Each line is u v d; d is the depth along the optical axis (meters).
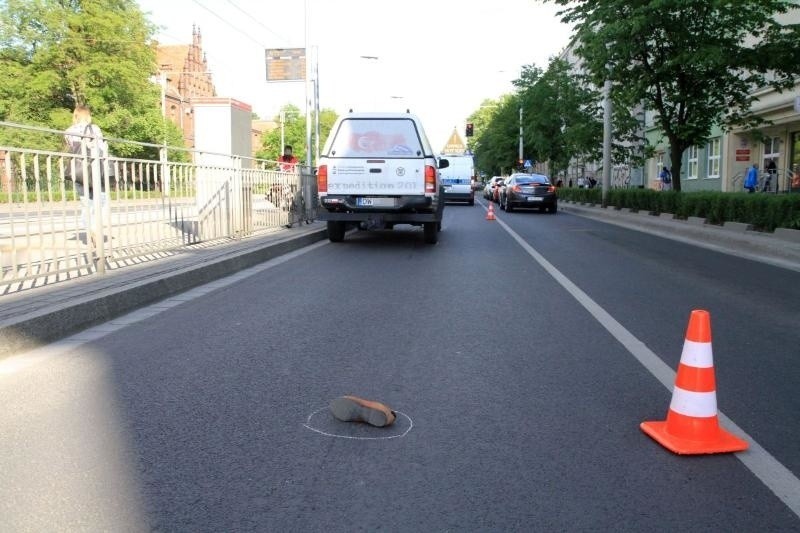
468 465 3.64
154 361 5.51
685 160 38.25
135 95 52.62
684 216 21.42
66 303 6.59
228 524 3.01
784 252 12.87
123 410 4.40
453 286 9.34
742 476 3.53
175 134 68.19
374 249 13.94
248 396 4.70
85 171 8.14
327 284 9.41
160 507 3.16
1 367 5.32
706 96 21.58
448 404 4.58
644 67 21.77
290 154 20.64
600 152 35.72
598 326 6.93
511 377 5.17
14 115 48.50
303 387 4.90
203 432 4.05
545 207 30.39
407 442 3.94
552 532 2.97
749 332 6.77
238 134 15.97
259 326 6.79
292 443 3.91
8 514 3.07
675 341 6.31
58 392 4.73
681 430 3.90
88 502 3.19
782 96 25.94
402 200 13.59
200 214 11.65
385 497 3.28
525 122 45.03
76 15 48.81
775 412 4.48
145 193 9.75
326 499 3.25
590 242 16.06
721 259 12.84
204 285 9.24
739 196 17.66
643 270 11.18
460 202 42.97
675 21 19.73
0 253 6.87
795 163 27.59
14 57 49.88
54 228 7.74
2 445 3.82
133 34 52.12
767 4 18.97
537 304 8.08
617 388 4.93
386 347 6.01
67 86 50.28
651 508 3.19
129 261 9.39
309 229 16.39
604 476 3.52
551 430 4.14
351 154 13.84
